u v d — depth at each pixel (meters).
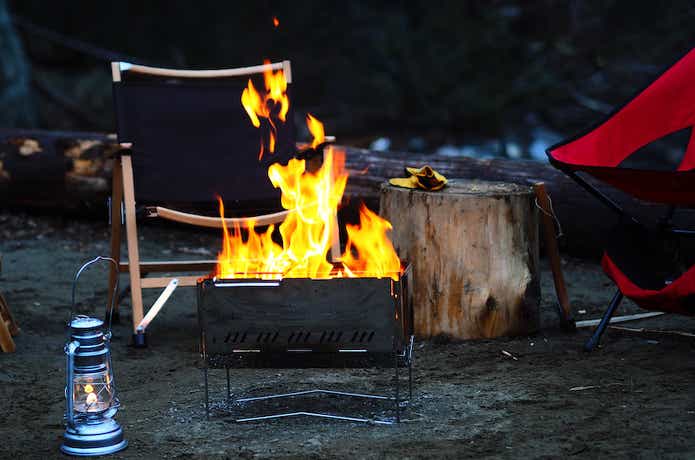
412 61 17.62
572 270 5.89
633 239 4.23
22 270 5.89
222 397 3.65
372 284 3.19
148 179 4.68
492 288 4.33
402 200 4.42
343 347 3.23
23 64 14.20
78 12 17.77
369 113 17.25
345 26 18.11
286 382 3.84
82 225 7.19
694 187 3.69
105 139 7.10
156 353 4.32
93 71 17.00
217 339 3.28
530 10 17.48
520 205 4.35
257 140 4.93
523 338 4.41
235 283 3.24
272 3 18.19
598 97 16.56
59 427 3.33
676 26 16.03
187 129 4.84
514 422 3.25
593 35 16.67
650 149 14.74
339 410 3.45
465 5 18.19
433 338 4.39
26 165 7.11
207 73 4.94
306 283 3.22
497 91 17.05
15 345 4.37
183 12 18.08
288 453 3.01
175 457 3.01
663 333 4.39
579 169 3.98
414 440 3.09
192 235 7.00
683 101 4.49
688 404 3.37
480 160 6.31
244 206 5.01
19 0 17.48
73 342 3.12
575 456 2.92
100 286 5.59
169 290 4.52
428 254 4.35
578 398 3.49
